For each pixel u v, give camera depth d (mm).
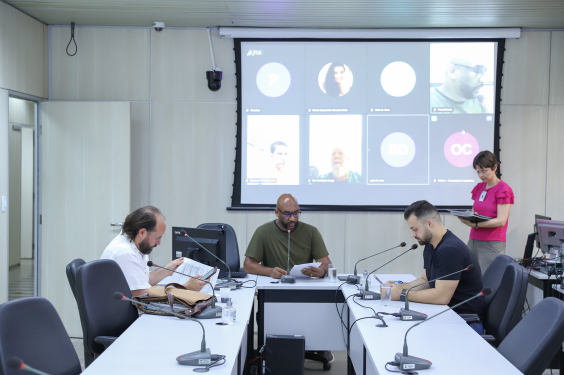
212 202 4629
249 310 2404
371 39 4547
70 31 4543
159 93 4590
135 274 2518
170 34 4574
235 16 4242
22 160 6773
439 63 4555
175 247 3127
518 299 2277
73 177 4387
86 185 4371
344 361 3643
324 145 4590
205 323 2180
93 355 2221
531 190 4562
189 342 1901
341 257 4605
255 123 4590
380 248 4602
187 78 4590
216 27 4570
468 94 4543
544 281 3432
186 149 4613
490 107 4539
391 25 4457
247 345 3076
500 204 3758
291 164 4594
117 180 4352
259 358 2980
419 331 2098
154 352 1778
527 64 4539
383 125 4574
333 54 4566
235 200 4605
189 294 2400
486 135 4551
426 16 4199
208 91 4605
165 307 2330
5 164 3895
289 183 4602
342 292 3000
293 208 3328
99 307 2207
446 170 4574
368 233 4602
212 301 2361
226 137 4625
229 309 2203
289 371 2885
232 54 4594
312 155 4590
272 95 4582
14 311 1615
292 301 3076
